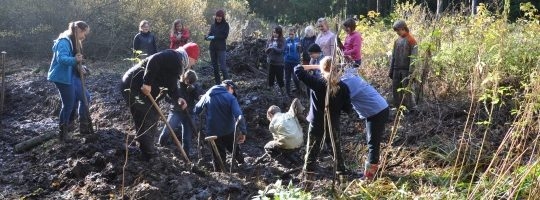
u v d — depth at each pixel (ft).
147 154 21.24
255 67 43.50
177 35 36.52
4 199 18.85
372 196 18.21
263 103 32.24
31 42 48.57
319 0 94.12
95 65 45.93
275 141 22.93
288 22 95.66
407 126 25.49
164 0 55.31
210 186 19.63
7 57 47.91
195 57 20.57
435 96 27.89
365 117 19.66
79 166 20.53
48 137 25.07
